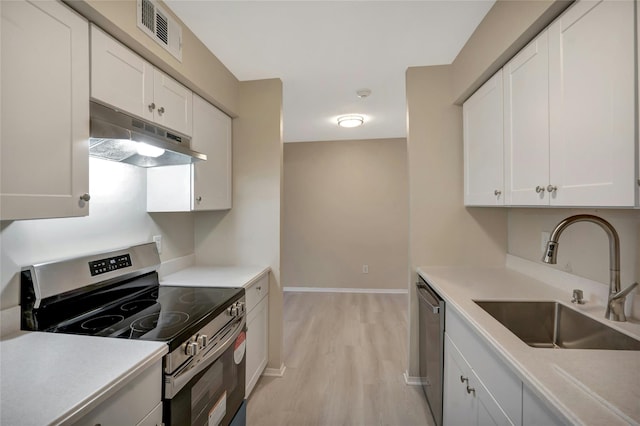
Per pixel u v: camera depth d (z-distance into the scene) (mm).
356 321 3496
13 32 864
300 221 4832
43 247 1247
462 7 1564
